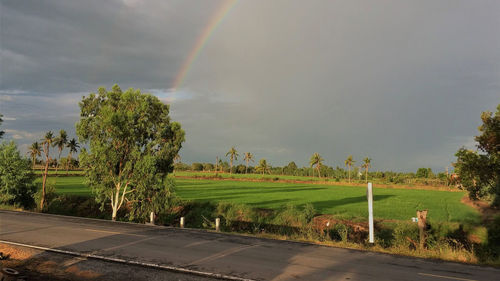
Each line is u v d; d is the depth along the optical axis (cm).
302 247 1405
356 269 1045
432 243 1647
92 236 1543
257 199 4909
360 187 9069
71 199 4288
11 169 3578
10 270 913
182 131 3102
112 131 2841
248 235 1719
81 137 2895
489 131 1490
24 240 1417
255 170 18450
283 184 9900
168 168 3077
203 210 3650
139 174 2838
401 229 2112
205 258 1153
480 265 1145
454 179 1697
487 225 2473
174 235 1634
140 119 2950
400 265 1115
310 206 3114
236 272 984
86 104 2947
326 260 1166
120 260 1098
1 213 2452
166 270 1002
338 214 3177
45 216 2316
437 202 4834
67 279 903
